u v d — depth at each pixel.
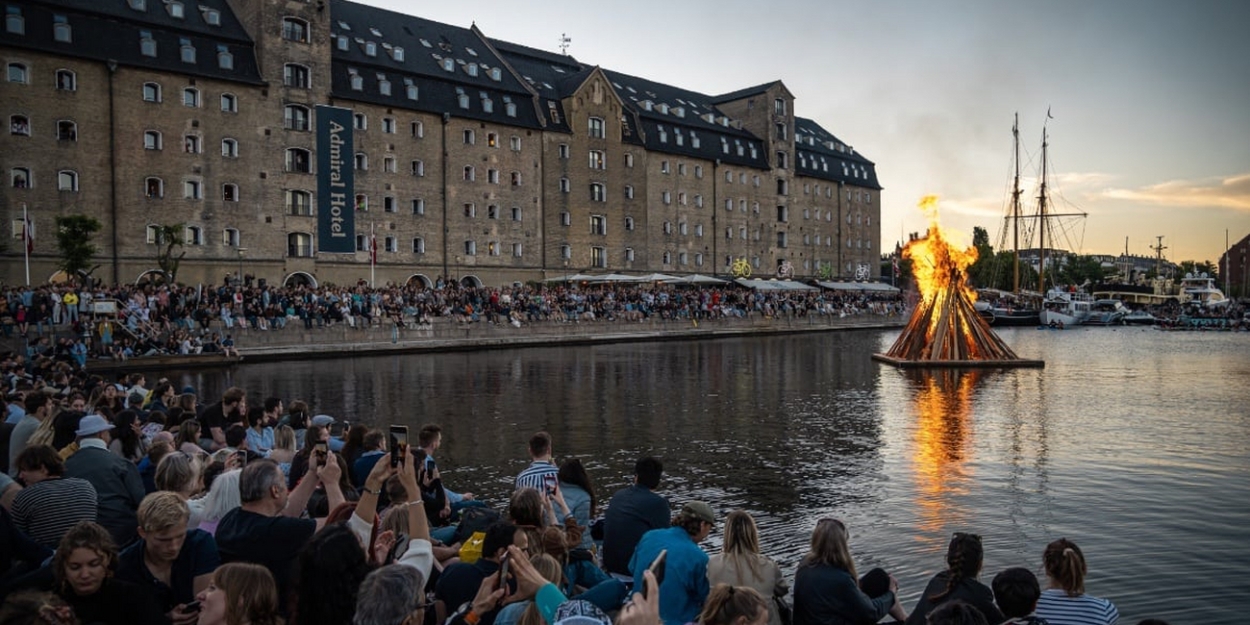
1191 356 60.56
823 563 8.57
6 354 31.66
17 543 7.57
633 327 74.12
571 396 35.16
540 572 6.70
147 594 6.30
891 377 44.34
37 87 56.44
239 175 65.38
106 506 9.66
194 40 63.41
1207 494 18.77
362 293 60.03
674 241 102.62
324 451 8.77
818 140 129.50
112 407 16.56
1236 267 188.25
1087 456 23.00
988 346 52.91
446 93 79.44
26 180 56.12
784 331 88.50
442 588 7.54
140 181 60.81
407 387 37.91
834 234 126.12
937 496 18.61
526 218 85.81
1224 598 12.51
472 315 63.25
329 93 70.31
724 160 107.62
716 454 23.17
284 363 49.41
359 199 72.88
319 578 5.59
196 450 12.69
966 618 5.59
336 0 78.38
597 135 93.00
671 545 8.46
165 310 48.44
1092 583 13.20
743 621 5.30
